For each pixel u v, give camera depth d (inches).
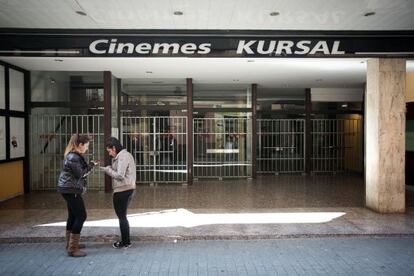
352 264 189.0
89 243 225.9
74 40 284.8
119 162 209.6
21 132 379.9
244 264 189.8
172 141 447.2
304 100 529.7
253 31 285.3
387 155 290.8
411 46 287.4
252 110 480.4
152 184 440.5
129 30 281.7
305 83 476.1
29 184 393.1
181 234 233.1
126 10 235.3
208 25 270.2
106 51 287.0
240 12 239.6
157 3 222.8
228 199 349.4
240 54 291.0
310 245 220.1
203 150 479.8
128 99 447.8
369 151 304.0
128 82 446.0
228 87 483.2
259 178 492.4
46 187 402.0
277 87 516.7
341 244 221.8
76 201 200.2
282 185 433.7
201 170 479.5
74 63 342.6
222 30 283.1
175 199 349.7
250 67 357.1
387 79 290.8
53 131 400.2
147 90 449.7
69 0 217.0
